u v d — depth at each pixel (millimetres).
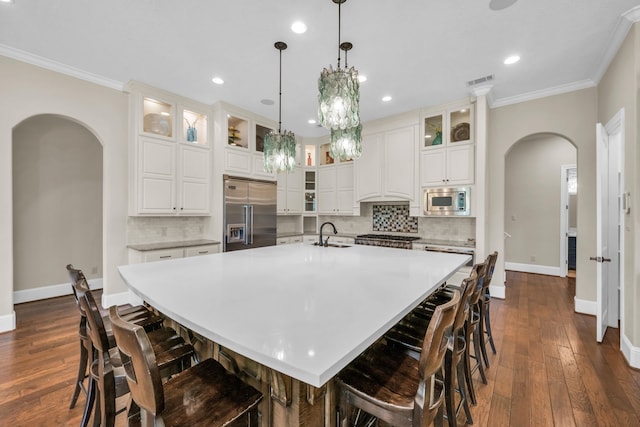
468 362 1819
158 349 1459
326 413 1134
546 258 5594
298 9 2184
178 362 1398
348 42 2613
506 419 1714
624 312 2434
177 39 2586
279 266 2088
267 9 2188
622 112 2465
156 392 804
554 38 2559
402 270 1954
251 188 4488
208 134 4199
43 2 2125
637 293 2230
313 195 5934
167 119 3865
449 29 2428
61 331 2859
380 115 4594
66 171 4148
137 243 3715
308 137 5918
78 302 1507
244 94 3818
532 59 2916
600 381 2072
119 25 2396
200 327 1021
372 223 5410
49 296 3973
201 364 1240
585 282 3432
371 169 4832
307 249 2975
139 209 3535
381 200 4715
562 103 3574
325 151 5855
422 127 4281
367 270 1949
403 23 2348
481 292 2115
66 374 2125
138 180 3531
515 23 2354
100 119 3367
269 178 4809
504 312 3482
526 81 3406
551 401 1868
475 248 3797
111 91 3455
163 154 3742
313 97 3900
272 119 4816
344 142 2381
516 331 2941
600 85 3229
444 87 3570
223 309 1189
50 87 3029
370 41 2596
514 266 5926
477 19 2299
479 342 2234
